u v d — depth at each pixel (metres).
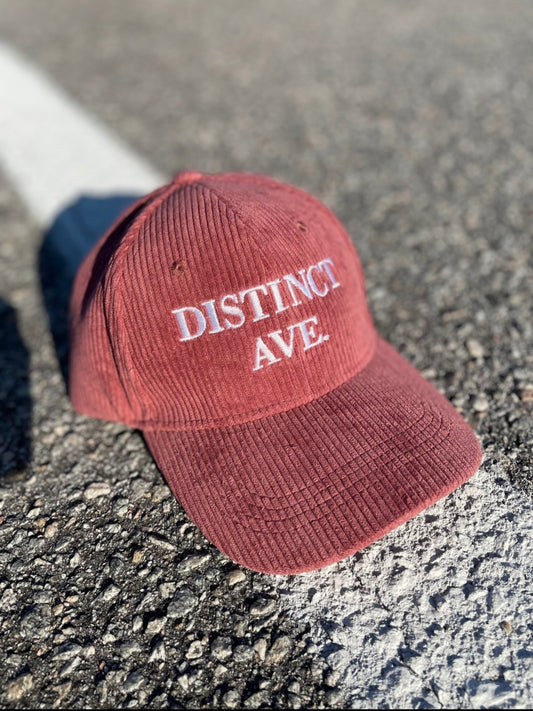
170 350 0.30
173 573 0.32
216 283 0.30
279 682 0.28
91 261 0.37
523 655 0.28
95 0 1.37
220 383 0.30
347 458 0.29
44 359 0.47
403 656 0.28
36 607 0.31
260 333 0.30
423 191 0.65
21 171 0.73
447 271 0.53
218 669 0.28
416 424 0.31
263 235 0.31
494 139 0.73
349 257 0.36
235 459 0.30
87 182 0.70
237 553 0.29
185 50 1.06
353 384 0.33
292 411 0.31
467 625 0.29
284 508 0.29
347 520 0.28
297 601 0.30
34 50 1.10
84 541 0.34
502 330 0.47
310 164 0.71
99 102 0.89
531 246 0.55
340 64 0.96
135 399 0.33
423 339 0.46
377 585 0.31
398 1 1.22
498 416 0.40
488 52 0.95
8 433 0.41
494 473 0.36
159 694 0.28
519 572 0.31
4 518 0.35
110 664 0.29
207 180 0.37
